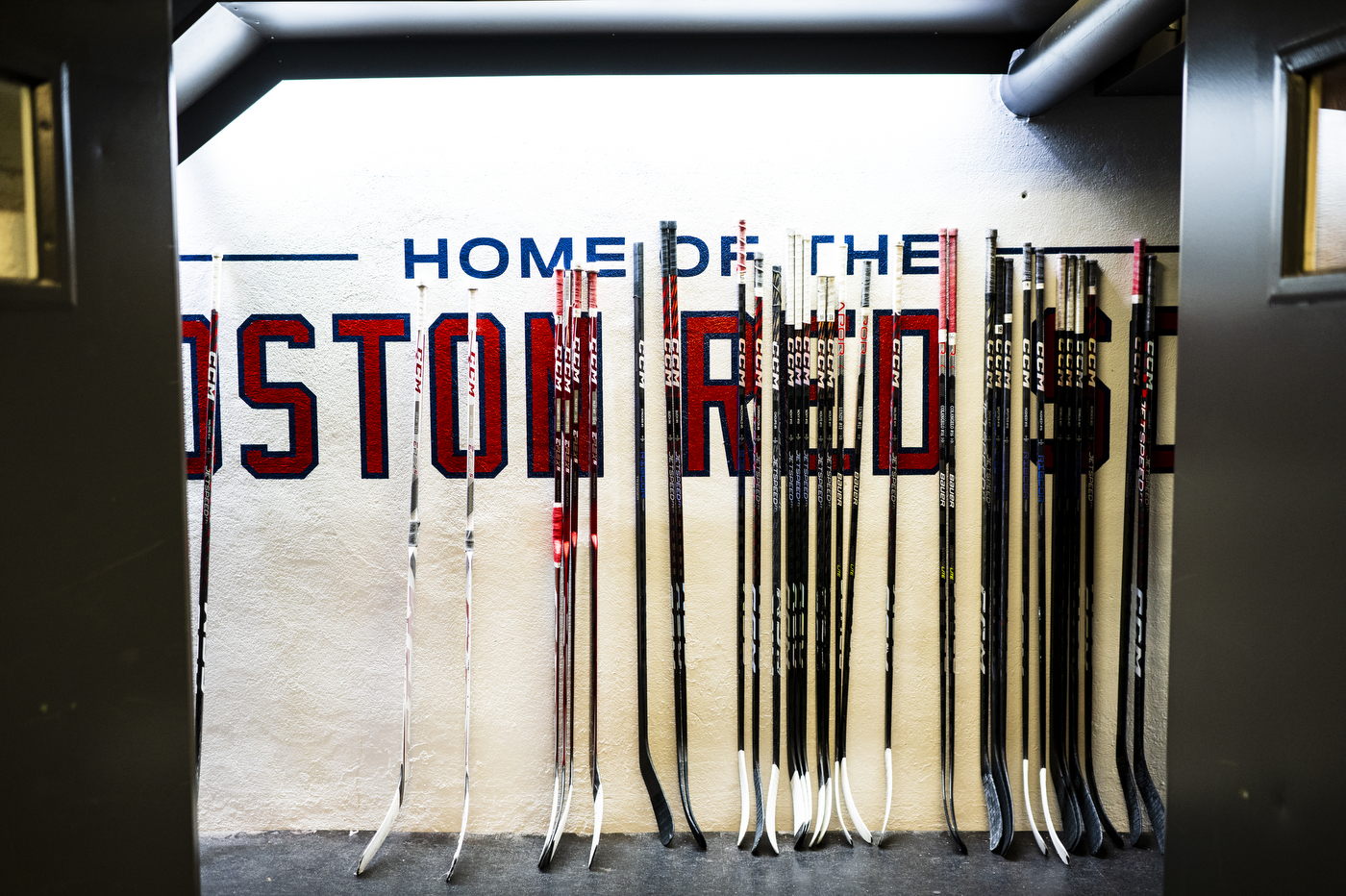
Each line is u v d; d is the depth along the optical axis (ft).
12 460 3.72
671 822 8.34
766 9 7.59
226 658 8.54
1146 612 8.55
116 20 3.94
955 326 8.37
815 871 7.85
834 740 8.58
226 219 8.29
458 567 8.50
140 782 4.09
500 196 8.29
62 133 3.82
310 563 8.50
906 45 8.17
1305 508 3.65
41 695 3.83
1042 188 8.30
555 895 7.48
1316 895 3.63
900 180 8.29
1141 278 8.21
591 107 8.25
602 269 8.34
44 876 3.91
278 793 8.61
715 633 8.51
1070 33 6.70
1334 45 3.60
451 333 8.38
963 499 8.49
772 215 8.30
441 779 8.59
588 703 8.54
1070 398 8.32
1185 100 4.33
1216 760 4.18
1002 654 8.35
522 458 8.45
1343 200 3.73
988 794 8.41
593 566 8.29
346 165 8.26
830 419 8.39
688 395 8.40
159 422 4.08
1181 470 4.41
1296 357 3.70
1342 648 3.48
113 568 3.98
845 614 8.46
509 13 7.63
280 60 8.15
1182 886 4.45
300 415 8.41
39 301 3.79
